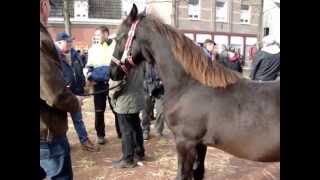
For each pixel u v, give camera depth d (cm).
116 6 2367
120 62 338
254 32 2584
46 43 226
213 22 2458
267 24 1806
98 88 547
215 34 2475
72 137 603
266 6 1927
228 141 288
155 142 580
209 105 290
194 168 317
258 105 280
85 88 572
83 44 2283
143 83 461
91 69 546
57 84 226
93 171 451
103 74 543
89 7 2317
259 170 448
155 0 2106
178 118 303
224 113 286
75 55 512
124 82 437
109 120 737
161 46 311
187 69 300
